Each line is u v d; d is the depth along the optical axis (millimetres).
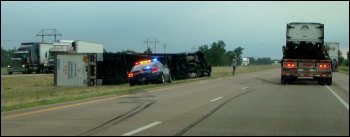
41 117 15086
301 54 35500
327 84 34094
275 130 12484
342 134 11914
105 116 15367
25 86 36719
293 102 20500
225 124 13555
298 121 14258
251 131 12281
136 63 37938
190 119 14609
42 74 60406
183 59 47406
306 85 33781
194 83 37188
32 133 11875
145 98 22594
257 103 19969
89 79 37094
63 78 37562
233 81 40656
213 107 18234
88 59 37125
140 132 12047
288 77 34656
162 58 43469
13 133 11883
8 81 41344
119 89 29812
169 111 16844
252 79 44688
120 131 12203
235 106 18656
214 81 40750
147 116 15375
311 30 36000
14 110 17078
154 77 34844
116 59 38312
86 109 17500
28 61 64188
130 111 16844
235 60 57469
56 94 26766
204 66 52312
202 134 11781
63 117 15086
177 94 25266
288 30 36219
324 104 19688
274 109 17578
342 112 16734
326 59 34938
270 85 34062
